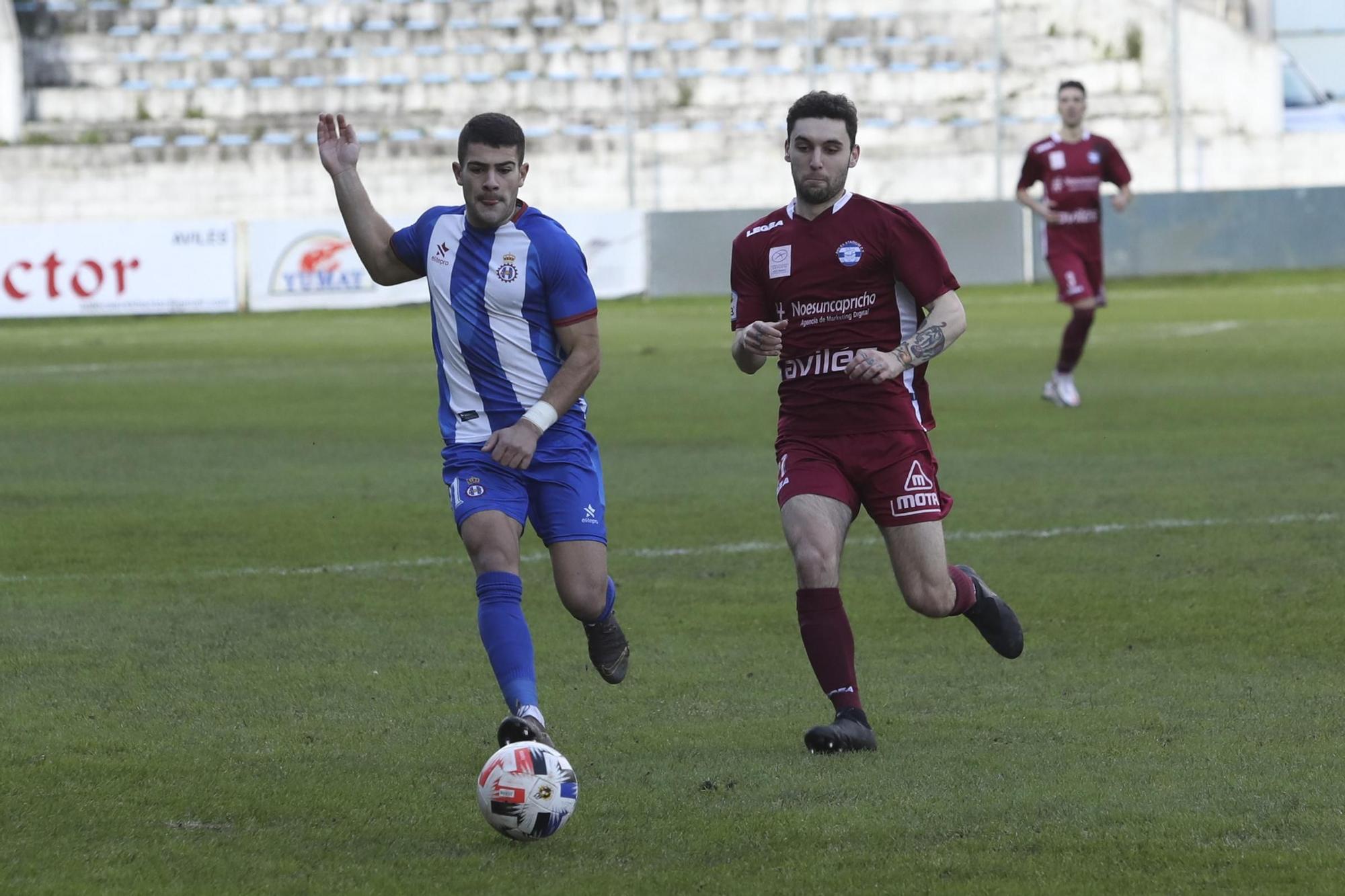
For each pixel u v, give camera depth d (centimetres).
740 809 1530
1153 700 1944
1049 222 5159
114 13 14625
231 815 1520
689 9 14788
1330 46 15375
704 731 1838
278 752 1747
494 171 1722
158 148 13188
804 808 1531
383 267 1841
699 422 4922
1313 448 4097
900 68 14400
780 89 14150
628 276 11131
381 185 12975
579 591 1759
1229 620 2358
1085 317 5091
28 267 10456
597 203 13162
